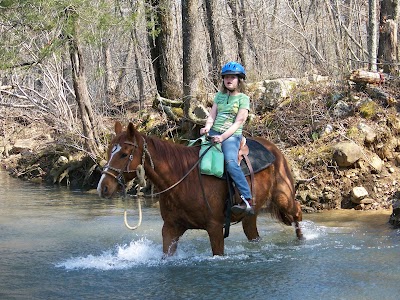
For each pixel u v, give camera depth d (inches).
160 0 689.6
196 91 619.5
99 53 855.7
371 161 488.7
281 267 290.4
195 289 257.4
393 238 356.5
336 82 582.6
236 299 243.4
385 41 626.8
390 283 259.9
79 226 434.0
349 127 522.9
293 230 391.2
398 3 628.7
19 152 906.1
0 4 550.3
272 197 335.6
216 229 300.2
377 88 553.9
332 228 394.3
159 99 669.9
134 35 845.8
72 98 940.0
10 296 254.4
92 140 692.7
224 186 299.7
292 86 600.4
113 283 269.6
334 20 791.1
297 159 500.7
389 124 518.9
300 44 848.3
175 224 302.8
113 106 893.2
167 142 298.5
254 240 347.3
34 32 624.4
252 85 620.1
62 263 312.5
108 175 282.2
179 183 292.0
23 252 343.0
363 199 465.4
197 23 623.2
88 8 574.2
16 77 809.5
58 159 750.5
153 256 321.7
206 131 298.4
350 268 286.0
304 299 241.1
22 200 588.4
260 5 1026.7
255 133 569.3
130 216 478.0
